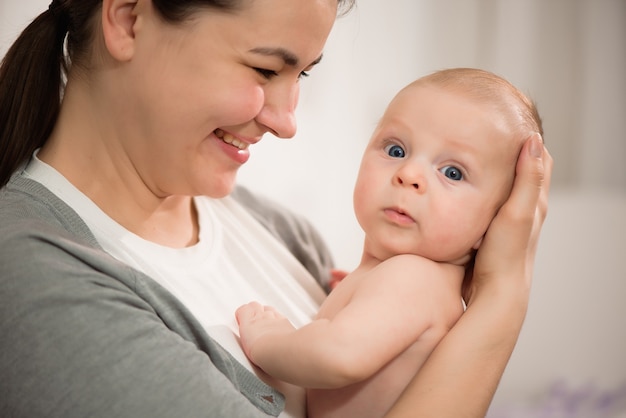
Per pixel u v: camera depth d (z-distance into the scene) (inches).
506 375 99.4
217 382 36.4
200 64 39.6
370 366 38.4
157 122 40.9
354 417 42.8
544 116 116.8
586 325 102.2
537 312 101.9
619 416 92.3
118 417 34.3
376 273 42.5
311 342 38.4
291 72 42.0
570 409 94.9
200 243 46.3
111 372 34.6
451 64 112.2
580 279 103.8
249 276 48.2
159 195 45.0
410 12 108.3
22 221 37.4
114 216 43.1
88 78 42.6
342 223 105.0
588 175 119.0
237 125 41.6
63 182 41.6
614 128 118.6
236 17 38.9
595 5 116.1
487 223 44.5
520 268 43.2
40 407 34.2
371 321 39.1
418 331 40.9
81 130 42.9
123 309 35.7
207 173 42.6
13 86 43.0
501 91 45.3
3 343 34.7
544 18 115.3
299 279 53.2
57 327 34.6
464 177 43.9
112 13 40.3
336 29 104.1
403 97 45.9
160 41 39.9
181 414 35.0
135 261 41.1
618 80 118.0
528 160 43.2
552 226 105.7
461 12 111.7
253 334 42.1
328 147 104.6
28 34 43.5
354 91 106.1
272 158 101.0
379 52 107.2
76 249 36.5
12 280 35.0
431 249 43.9
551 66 116.3
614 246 105.8
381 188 44.4
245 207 57.1
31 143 43.2
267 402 40.6
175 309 38.8
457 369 39.7
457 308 43.7
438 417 38.0
